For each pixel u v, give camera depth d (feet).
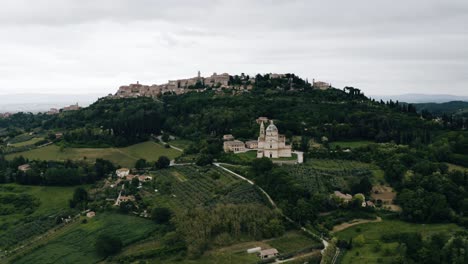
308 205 616.39
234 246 534.37
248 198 652.48
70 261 531.50
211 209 594.24
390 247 529.86
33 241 609.42
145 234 588.91
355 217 631.97
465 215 625.82
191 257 508.12
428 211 621.31
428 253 490.08
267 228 562.66
